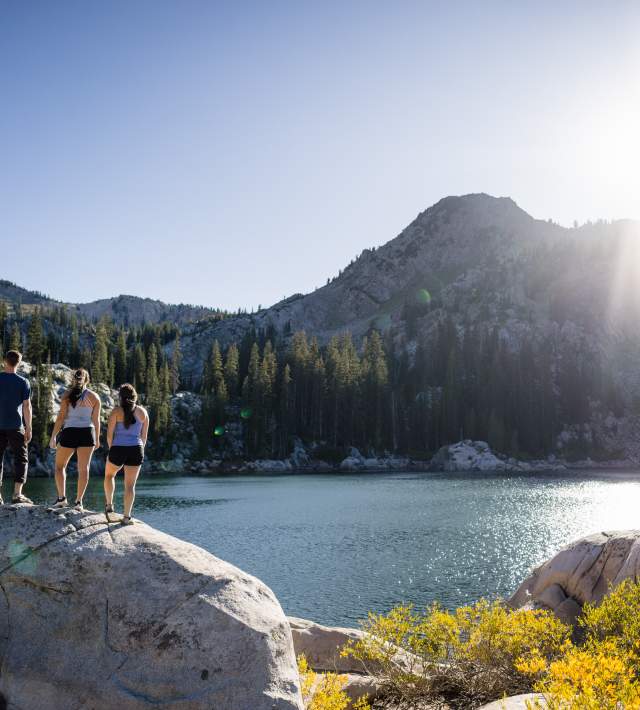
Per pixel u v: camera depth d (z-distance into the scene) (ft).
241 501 213.05
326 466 428.15
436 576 96.63
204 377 510.17
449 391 471.21
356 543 127.34
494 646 27.20
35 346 390.83
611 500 209.97
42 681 20.51
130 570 22.20
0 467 26.99
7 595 22.12
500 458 446.60
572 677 17.28
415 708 26.71
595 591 37.22
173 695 19.75
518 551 117.50
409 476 348.59
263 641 20.88
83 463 27.27
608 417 535.60
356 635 36.17
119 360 485.97
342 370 453.17
